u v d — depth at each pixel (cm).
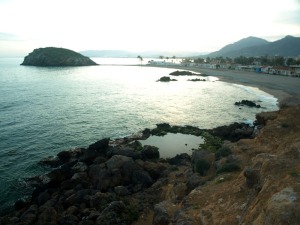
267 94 10438
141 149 4544
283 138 3234
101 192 3153
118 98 10156
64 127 6175
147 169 3606
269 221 1286
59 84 14350
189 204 2117
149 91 12019
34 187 3538
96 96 10594
